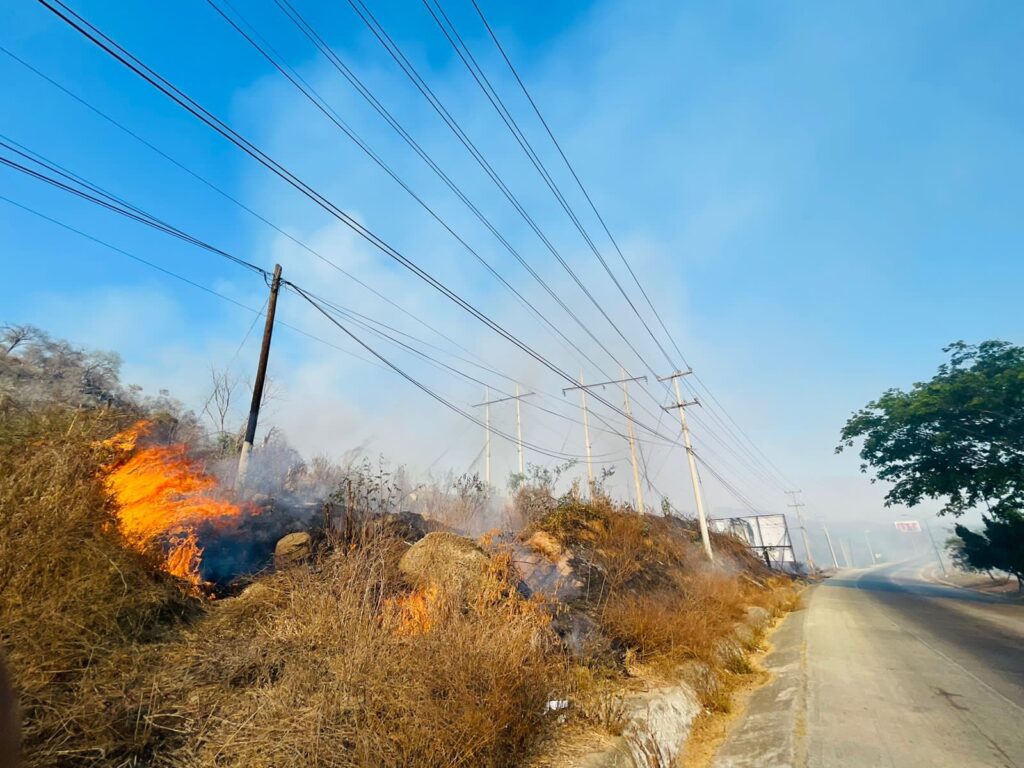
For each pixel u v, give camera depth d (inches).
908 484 1206.3
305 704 171.9
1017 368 977.5
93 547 187.6
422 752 160.1
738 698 331.6
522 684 203.9
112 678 161.2
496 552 366.9
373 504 408.2
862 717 280.4
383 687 181.0
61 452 207.2
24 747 126.3
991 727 263.0
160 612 211.5
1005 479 1023.6
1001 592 1327.5
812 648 466.6
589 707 232.5
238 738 153.3
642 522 757.3
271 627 223.3
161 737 148.9
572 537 576.1
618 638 357.4
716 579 669.3
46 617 157.6
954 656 430.6
